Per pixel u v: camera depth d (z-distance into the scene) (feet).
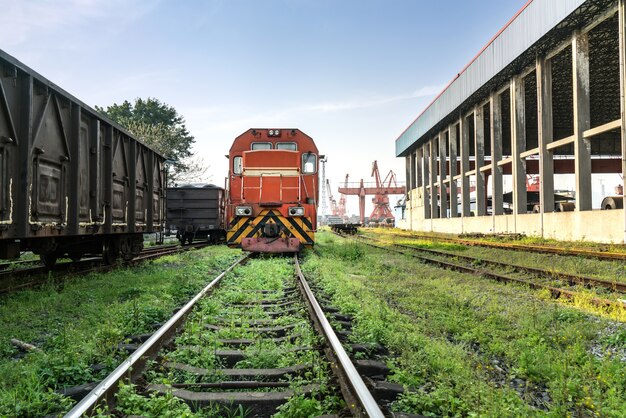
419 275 39.40
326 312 22.95
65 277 32.76
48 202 27.09
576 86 79.15
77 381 13.89
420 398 12.50
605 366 15.53
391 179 457.68
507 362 17.01
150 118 168.45
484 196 123.44
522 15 89.04
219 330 19.07
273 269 39.91
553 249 57.36
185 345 16.99
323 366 14.42
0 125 22.40
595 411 12.59
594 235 73.77
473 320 22.85
